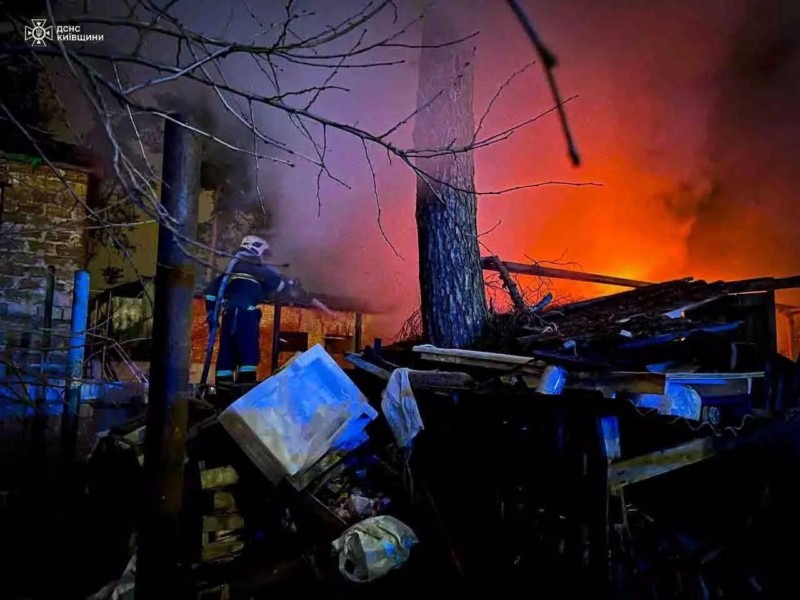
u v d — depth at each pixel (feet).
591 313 21.04
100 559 17.47
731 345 17.49
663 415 11.89
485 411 14.88
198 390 20.81
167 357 10.79
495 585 13.52
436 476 15.46
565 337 16.79
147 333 31.78
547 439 13.58
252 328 22.04
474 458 15.56
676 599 12.06
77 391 20.15
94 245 34.81
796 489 14.01
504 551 13.93
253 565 15.01
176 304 10.84
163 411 10.73
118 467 19.04
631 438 13.99
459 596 13.35
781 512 13.91
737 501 14.60
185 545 15.58
